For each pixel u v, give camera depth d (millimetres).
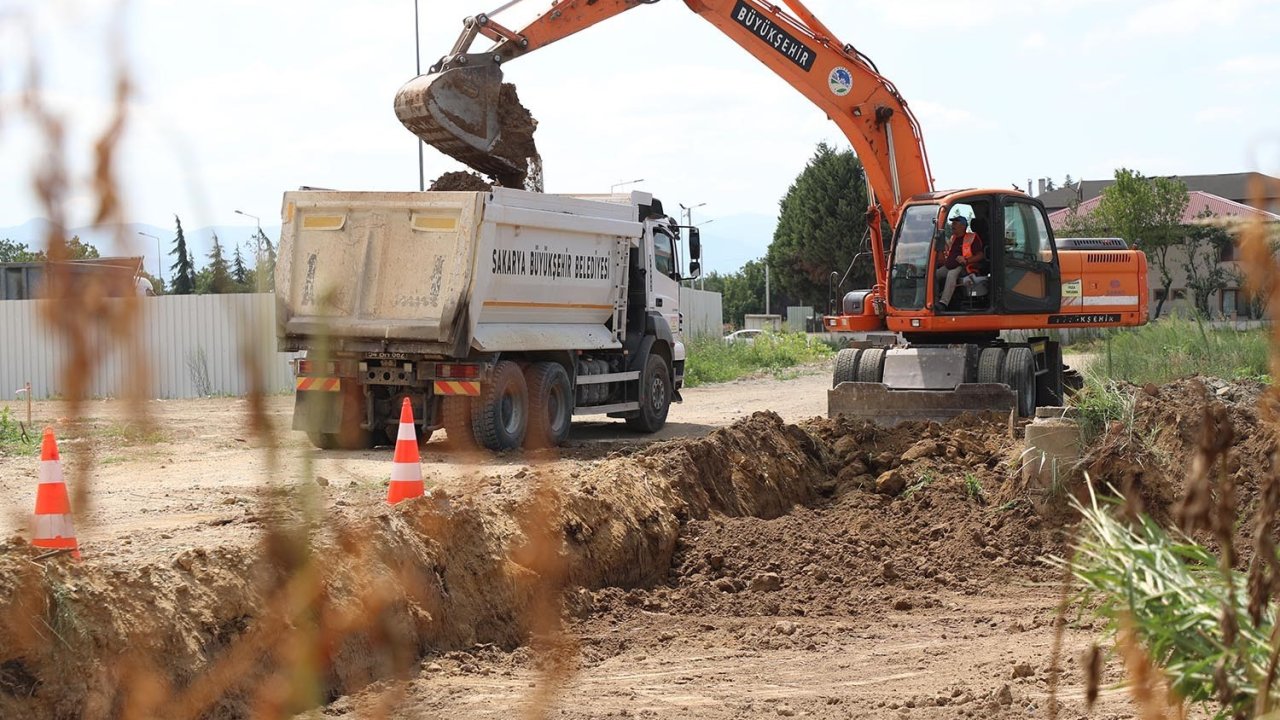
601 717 6242
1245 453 10203
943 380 16000
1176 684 2592
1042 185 79562
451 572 7844
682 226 20578
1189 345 19891
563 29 16953
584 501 9461
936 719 6066
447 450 14992
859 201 67750
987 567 10273
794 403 23984
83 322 956
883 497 12133
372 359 14867
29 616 5480
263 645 6223
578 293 16531
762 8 17422
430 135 15781
